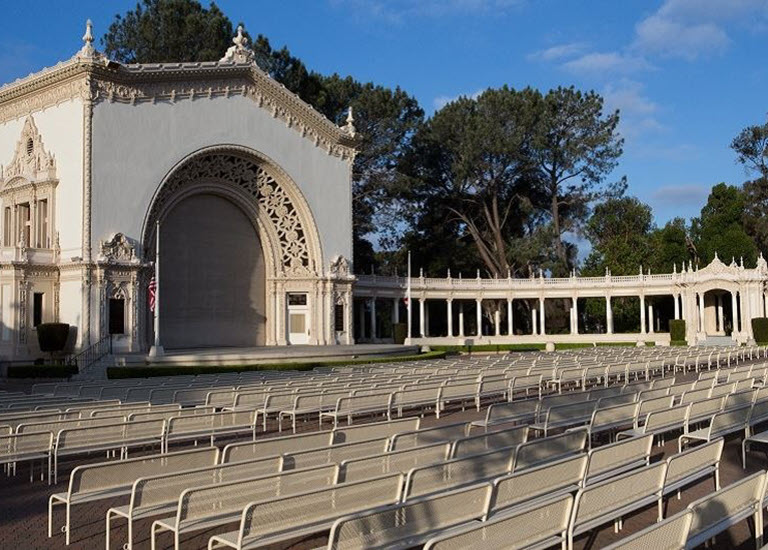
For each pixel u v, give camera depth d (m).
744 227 97.00
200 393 24.06
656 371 39.31
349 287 62.34
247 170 57.31
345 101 80.19
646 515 12.42
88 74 45.84
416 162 84.44
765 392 20.25
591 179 87.12
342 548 8.21
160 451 18.53
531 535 8.59
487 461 11.70
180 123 51.16
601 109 84.81
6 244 51.09
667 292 76.19
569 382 34.69
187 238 56.00
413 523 8.92
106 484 11.23
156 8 72.25
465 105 84.38
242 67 54.28
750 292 70.69
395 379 26.34
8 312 44.81
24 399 22.75
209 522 9.72
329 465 10.77
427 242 90.19
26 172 49.78
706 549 10.55
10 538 11.26
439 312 98.62
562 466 11.09
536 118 82.62
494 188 85.50
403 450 11.73
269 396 21.28
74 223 46.38
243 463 11.04
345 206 62.59
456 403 27.78
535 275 90.62
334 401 22.44
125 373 40.28
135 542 11.04
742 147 100.56
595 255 94.19
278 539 9.14
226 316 58.47
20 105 50.97
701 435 15.55
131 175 48.12
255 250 60.78
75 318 45.66
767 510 12.46
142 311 48.25
